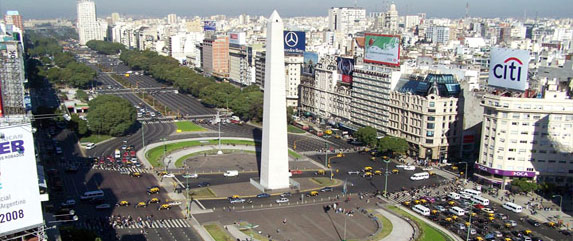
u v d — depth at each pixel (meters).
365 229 199.50
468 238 190.75
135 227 195.62
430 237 191.88
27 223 115.88
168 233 190.75
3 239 112.00
